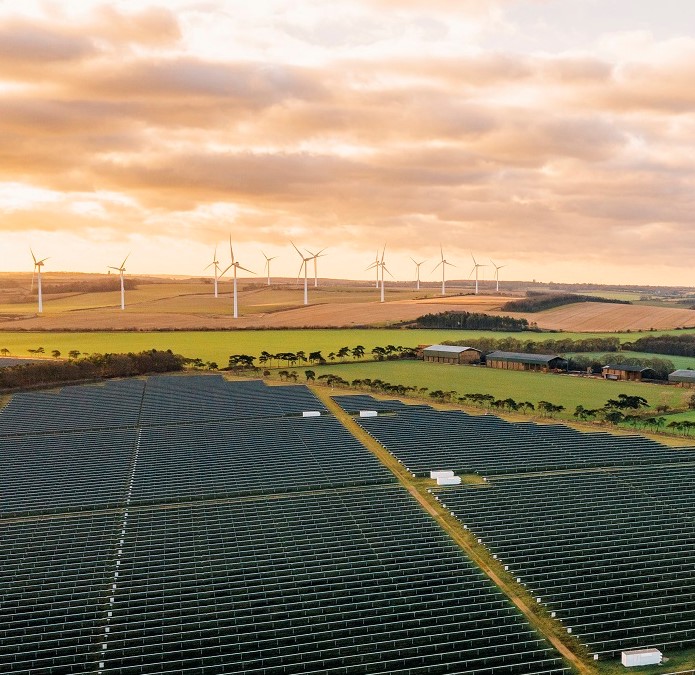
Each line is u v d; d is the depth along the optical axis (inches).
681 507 3725.4
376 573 2965.1
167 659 2385.6
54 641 2452.0
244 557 3137.3
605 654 2409.0
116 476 4323.3
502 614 2657.5
